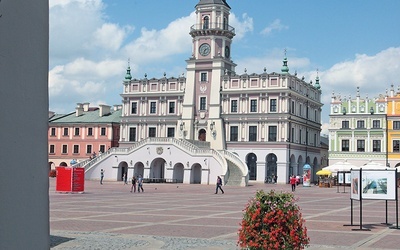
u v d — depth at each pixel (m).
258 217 10.98
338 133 95.88
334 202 40.34
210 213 27.88
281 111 87.12
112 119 105.75
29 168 3.92
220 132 90.12
